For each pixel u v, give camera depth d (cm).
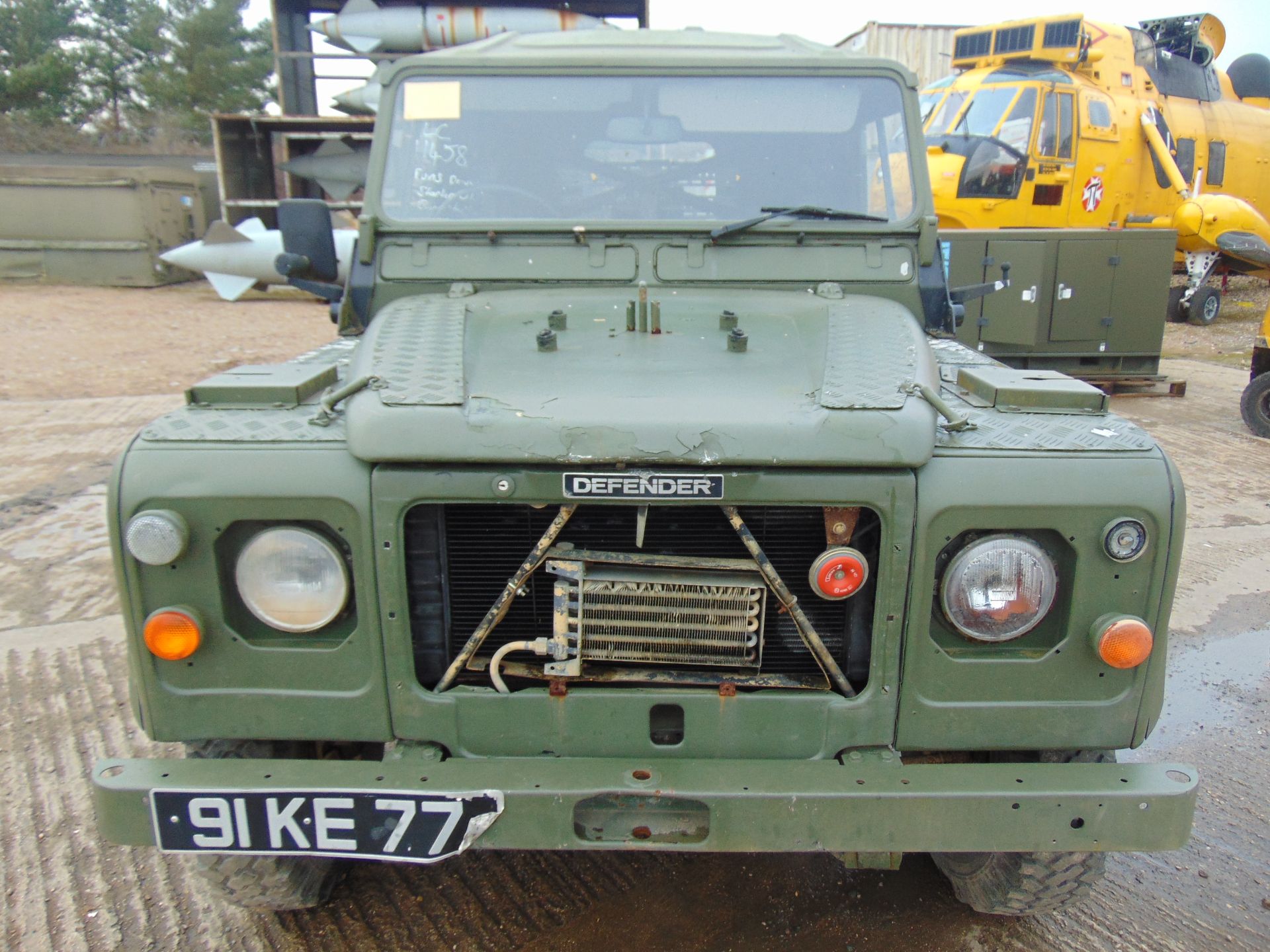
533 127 302
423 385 215
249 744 231
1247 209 1400
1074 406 229
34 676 402
